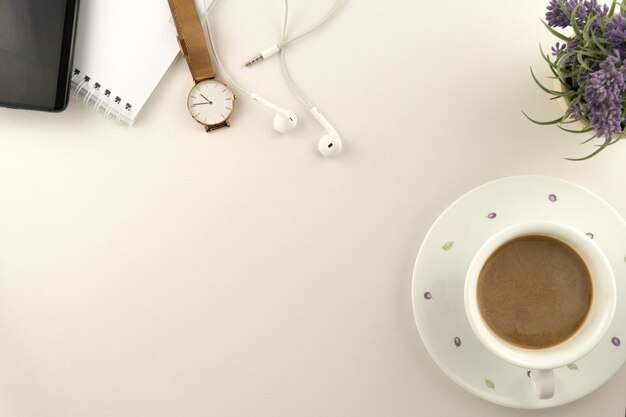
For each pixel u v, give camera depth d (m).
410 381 0.64
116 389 0.66
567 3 0.55
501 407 0.64
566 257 0.59
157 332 0.65
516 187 0.59
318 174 0.64
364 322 0.64
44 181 0.64
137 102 0.62
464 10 0.62
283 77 0.63
